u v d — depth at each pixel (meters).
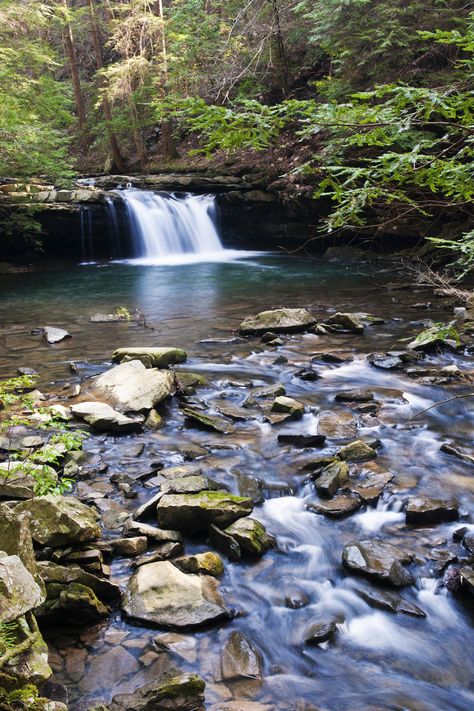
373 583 3.80
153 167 25.73
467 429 6.02
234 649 3.26
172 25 23.77
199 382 7.36
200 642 3.33
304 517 4.55
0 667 2.52
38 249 18.59
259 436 5.91
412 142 7.49
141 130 29.88
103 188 21.38
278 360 8.23
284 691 3.02
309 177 17.45
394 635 3.42
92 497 4.70
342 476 4.97
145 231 19.78
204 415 6.33
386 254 17.34
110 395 6.84
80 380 7.53
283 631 3.45
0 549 3.22
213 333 9.88
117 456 5.49
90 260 19.55
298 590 3.77
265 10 20.58
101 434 6.00
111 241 19.48
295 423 6.23
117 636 3.36
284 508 4.68
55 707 2.58
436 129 9.11
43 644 2.86
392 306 11.48
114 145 27.20
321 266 16.89
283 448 5.62
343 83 15.65
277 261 18.34
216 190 20.70
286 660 3.24
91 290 14.24
